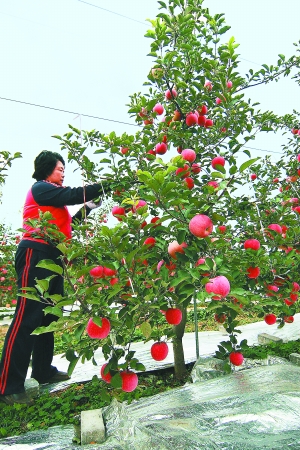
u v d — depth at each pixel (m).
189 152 3.18
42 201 3.36
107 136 3.46
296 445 1.68
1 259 8.71
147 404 2.52
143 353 4.51
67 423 2.78
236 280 2.76
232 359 3.04
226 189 2.79
